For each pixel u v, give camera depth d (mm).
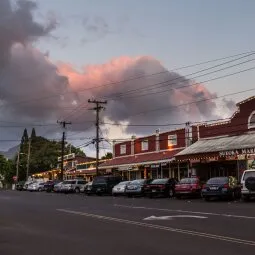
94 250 10812
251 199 30641
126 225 15812
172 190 38031
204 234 13008
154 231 14008
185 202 29156
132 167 55281
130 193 40625
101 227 15383
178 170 48750
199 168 45000
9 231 14750
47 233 14109
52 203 29594
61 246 11500
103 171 65375
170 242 11750
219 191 30688
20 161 122375
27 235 13727
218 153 37938
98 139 57906
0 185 133375
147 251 10523
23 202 31172
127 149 59781
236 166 40656
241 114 40250
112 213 20781
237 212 19797
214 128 43219
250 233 13047
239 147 36219
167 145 50781
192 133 46344
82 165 77125
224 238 12172
